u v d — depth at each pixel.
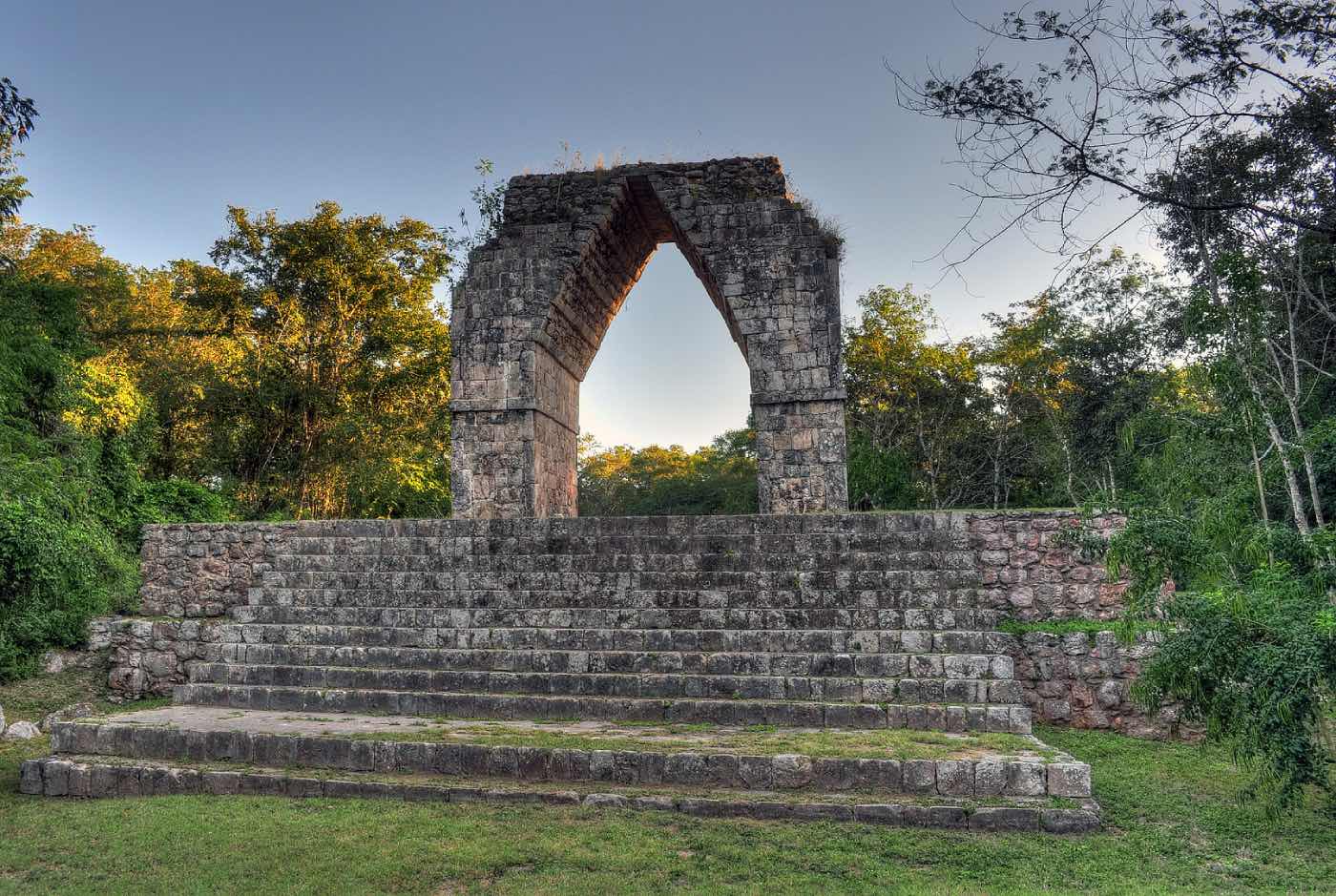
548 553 11.66
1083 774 6.23
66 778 7.22
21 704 10.54
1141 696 6.75
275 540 12.20
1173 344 25.14
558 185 17.84
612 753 6.76
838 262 17.09
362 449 26.73
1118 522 10.21
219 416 26.95
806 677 8.51
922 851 5.54
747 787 6.53
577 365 20.27
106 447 17.98
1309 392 13.31
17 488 11.13
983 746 6.87
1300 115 4.81
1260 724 5.85
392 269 27.70
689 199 17.30
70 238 28.75
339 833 5.90
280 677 9.48
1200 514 6.91
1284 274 13.03
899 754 6.60
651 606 10.33
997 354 29.19
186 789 7.00
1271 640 6.03
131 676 10.95
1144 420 8.23
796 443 16.61
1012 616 10.30
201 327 27.80
